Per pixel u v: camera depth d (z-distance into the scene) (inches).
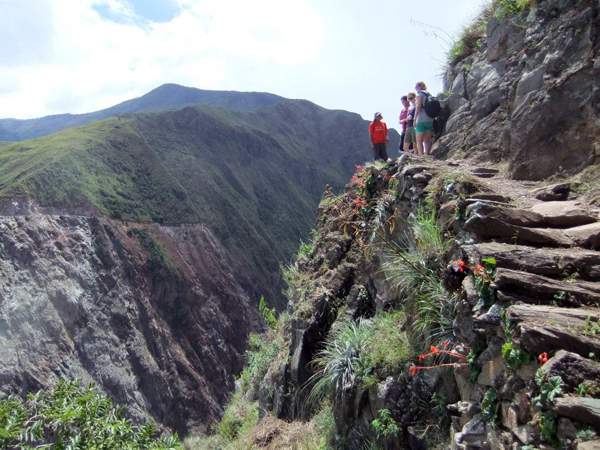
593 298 109.9
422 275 173.8
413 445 160.2
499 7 315.9
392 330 200.2
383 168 273.3
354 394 197.8
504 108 275.1
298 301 318.3
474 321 122.0
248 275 2566.4
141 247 2069.4
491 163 263.0
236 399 477.4
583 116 199.9
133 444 174.2
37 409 170.2
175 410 1637.6
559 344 96.0
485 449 110.7
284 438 258.7
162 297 1993.1
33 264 1621.6
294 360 281.4
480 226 147.4
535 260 125.1
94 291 1721.2
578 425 81.8
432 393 163.6
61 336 1521.9
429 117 335.6
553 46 227.8
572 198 180.2
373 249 245.1
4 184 1925.4
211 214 2741.1
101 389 1482.5
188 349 1900.8
